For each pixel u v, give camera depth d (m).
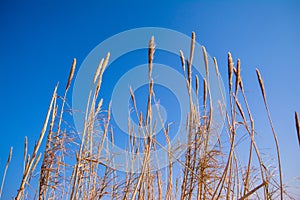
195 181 2.37
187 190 2.39
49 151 2.33
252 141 2.31
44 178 2.34
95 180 2.59
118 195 2.55
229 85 2.30
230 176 2.29
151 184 2.66
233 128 2.25
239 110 2.32
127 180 2.60
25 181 2.19
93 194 2.55
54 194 2.42
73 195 2.32
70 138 2.38
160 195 2.65
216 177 2.39
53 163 2.35
